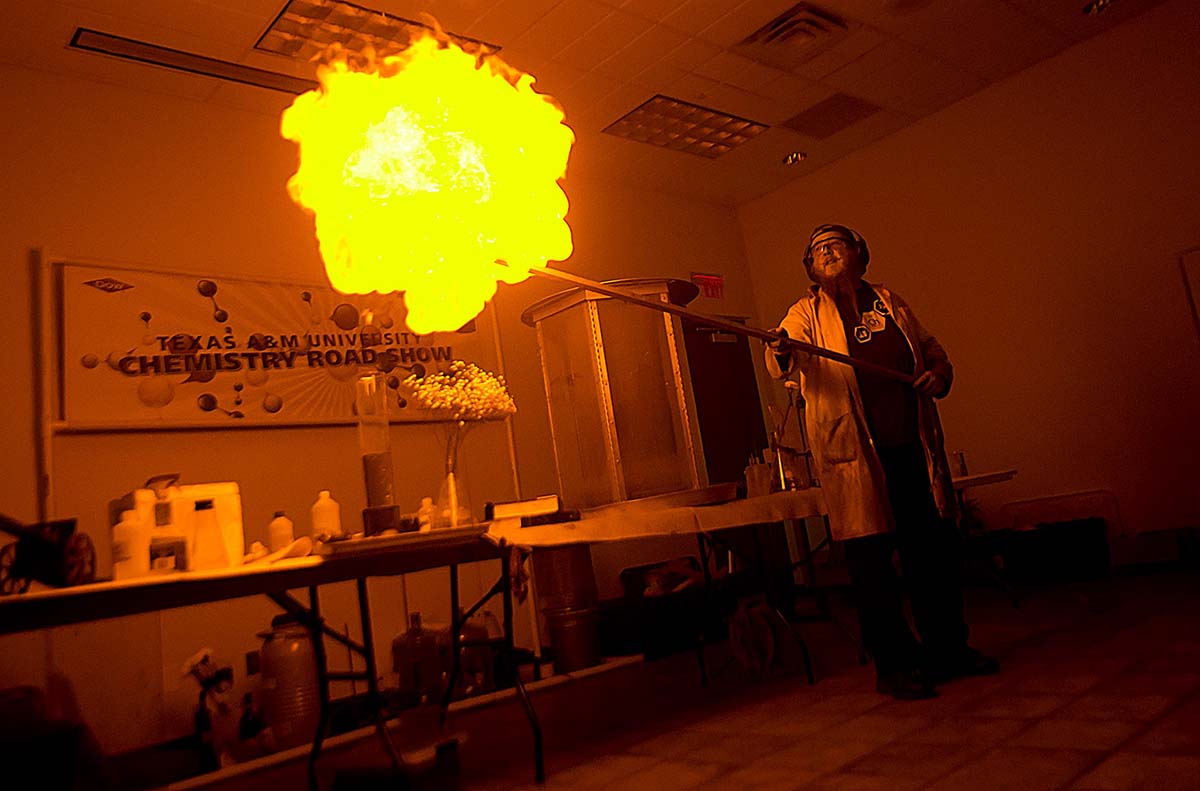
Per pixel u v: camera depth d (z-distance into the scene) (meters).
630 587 4.79
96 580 2.04
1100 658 2.76
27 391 3.76
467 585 4.62
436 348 4.91
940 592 2.85
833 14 4.82
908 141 6.44
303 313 4.49
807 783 1.89
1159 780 1.57
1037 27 5.32
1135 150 5.40
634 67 5.00
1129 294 5.42
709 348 6.59
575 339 3.95
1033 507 5.72
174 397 4.03
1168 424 5.26
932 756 1.96
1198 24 5.17
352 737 3.15
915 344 2.94
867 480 2.75
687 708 3.07
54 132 4.04
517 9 4.27
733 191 7.06
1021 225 5.88
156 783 2.92
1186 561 4.92
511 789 2.27
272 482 4.26
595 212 6.30
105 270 3.99
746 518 3.08
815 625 4.83
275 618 3.52
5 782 2.06
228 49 4.13
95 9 3.72
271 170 4.63
